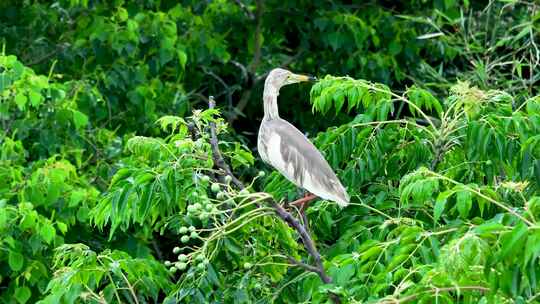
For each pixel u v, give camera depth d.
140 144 10.68
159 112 19.61
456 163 11.62
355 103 11.66
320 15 20.19
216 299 9.81
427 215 11.16
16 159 15.42
